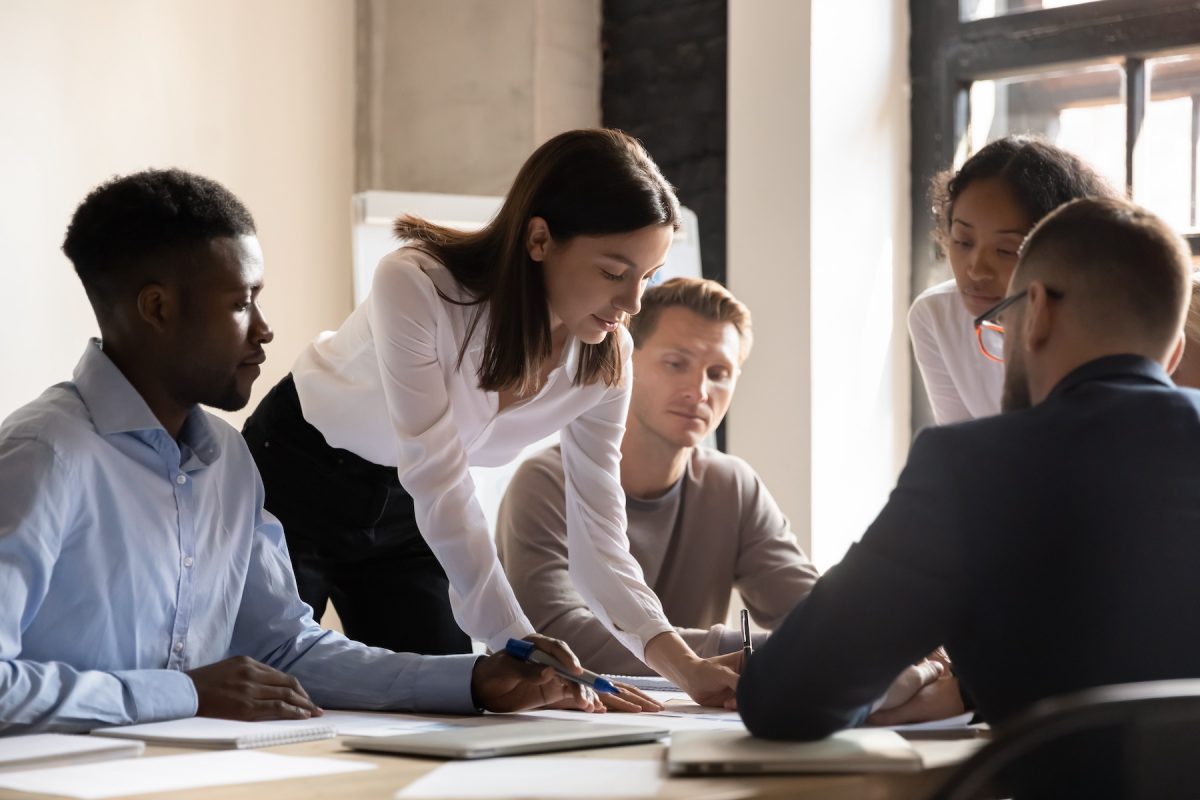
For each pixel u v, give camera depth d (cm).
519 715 152
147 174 154
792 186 332
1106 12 317
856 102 338
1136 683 104
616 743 121
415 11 384
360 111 391
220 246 151
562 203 167
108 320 153
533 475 220
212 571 158
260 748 120
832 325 334
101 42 336
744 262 341
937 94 344
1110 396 111
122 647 149
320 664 161
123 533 148
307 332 378
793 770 102
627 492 223
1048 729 86
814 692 109
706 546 225
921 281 347
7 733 127
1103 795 100
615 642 204
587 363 184
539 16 365
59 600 144
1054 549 107
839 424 335
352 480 204
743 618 172
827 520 332
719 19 357
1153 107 315
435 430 172
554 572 212
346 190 389
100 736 125
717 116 358
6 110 319
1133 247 115
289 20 374
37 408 146
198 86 354
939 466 110
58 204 328
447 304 174
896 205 347
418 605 217
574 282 170
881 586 109
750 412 341
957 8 342
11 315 320
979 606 108
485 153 373
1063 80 329
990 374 216
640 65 374
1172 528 106
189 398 154
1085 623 105
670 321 220
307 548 207
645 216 166
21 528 135
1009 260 180
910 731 133
